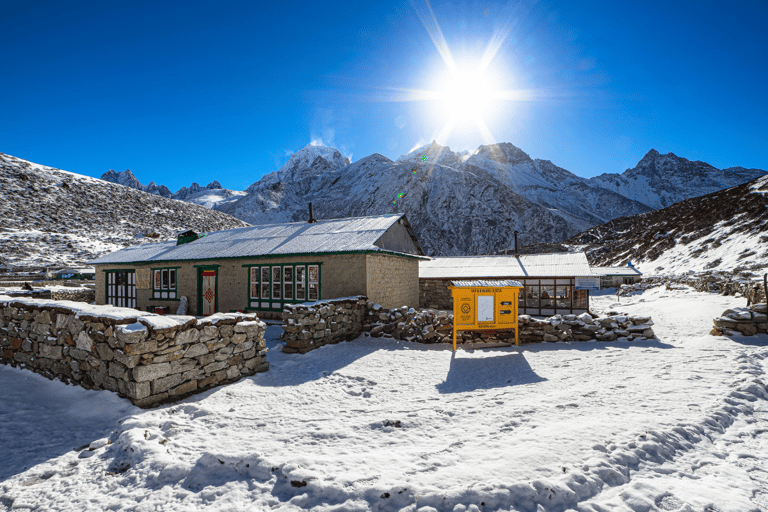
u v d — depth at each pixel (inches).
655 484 141.3
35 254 2180.1
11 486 164.9
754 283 637.9
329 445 189.9
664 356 354.3
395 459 167.3
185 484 156.6
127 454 182.9
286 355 407.8
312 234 706.2
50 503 151.9
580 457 158.6
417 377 325.4
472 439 187.8
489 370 344.2
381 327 513.3
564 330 454.6
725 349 363.9
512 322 449.1
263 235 772.6
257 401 263.6
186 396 268.4
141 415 225.9
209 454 169.6
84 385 269.3
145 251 877.2
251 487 151.4
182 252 778.8
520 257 1078.4
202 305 730.8
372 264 609.9
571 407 223.0
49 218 2792.8
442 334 483.5
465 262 1097.4
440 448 177.9
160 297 784.3
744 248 1873.8
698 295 1021.8
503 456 163.0
